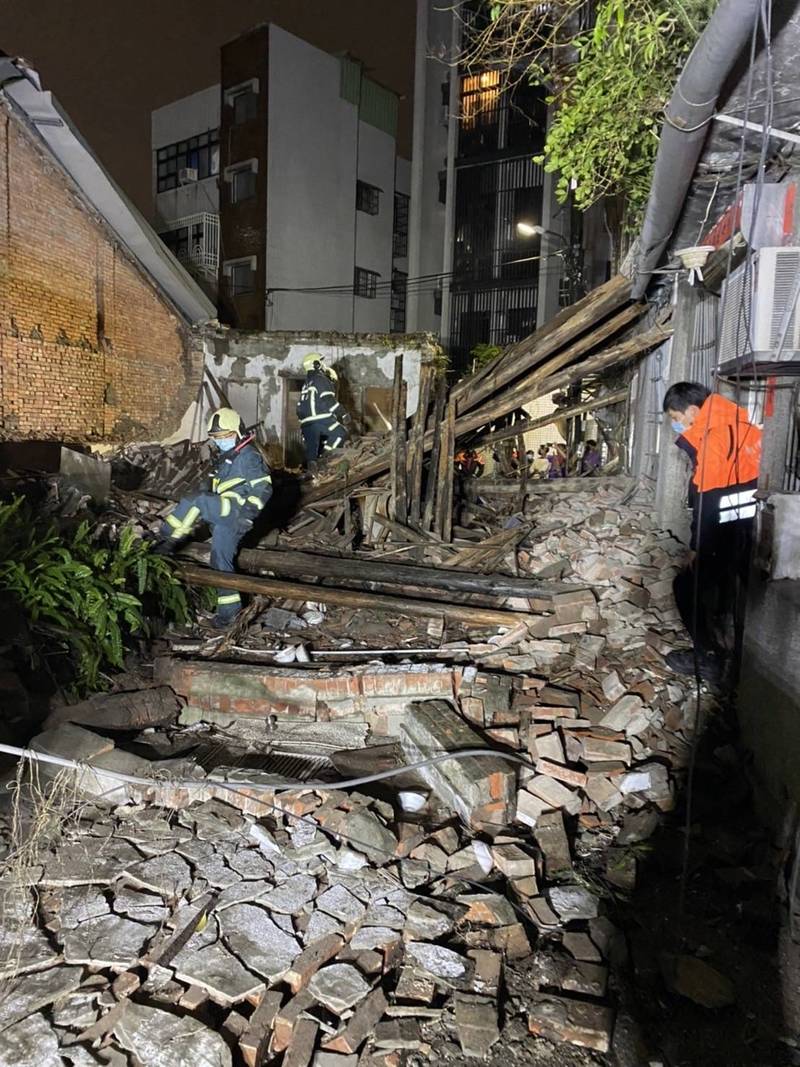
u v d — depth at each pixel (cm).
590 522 726
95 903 276
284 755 402
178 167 2553
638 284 606
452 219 2878
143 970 245
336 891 282
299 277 2480
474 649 480
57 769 352
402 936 260
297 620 557
